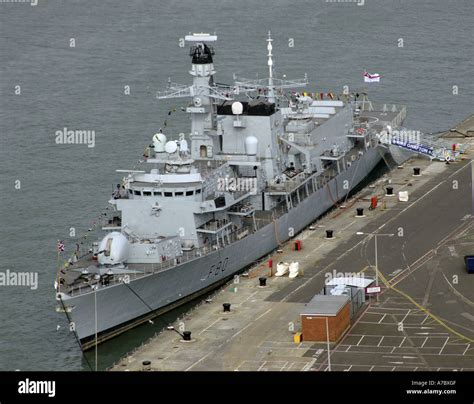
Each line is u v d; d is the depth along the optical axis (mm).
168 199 171125
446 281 163500
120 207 172625
